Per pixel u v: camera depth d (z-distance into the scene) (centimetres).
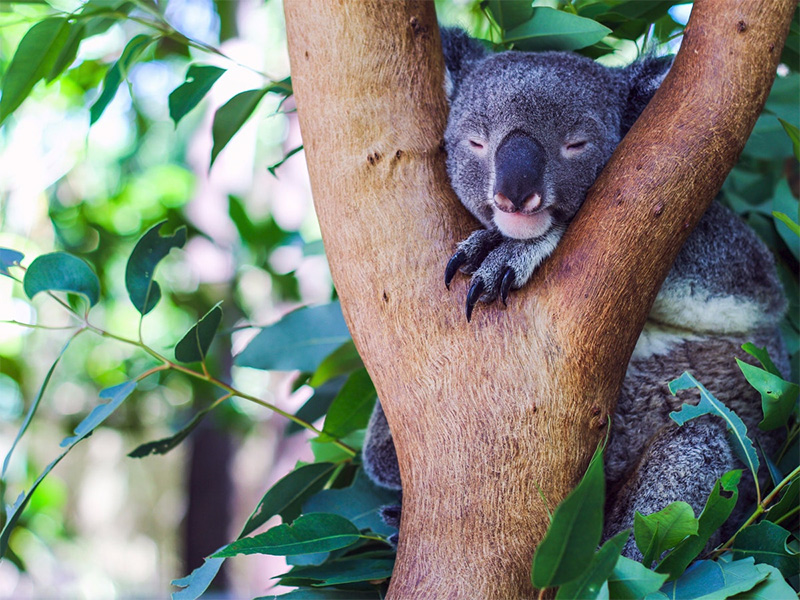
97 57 442
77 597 770
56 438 738
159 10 269
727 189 296
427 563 159
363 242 182
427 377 171
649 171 172
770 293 241
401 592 159
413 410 171
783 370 261
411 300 176
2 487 297
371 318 180
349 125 188
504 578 156
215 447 598
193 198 579
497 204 197
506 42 240
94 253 500
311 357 287
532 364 167
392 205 183
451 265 177
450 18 425
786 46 251
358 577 182
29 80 248
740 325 233
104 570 966
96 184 552
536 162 205
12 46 506
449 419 167
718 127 174
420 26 196
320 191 191
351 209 185
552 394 165
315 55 192
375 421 253
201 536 589
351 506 237
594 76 230
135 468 1209
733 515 223
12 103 250
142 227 518
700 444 216
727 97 175
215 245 528
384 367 177
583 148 217
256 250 494
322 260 484
